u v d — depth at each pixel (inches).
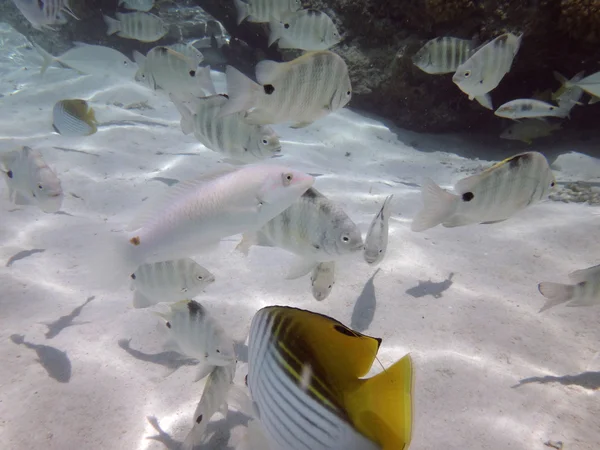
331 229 25.5
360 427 10.1
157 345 32.5
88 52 69.2
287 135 83.0
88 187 57.4
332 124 87.3
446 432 25.6
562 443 24.7
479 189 31.1
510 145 82.0
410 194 59.9
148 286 29.8
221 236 22.4
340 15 84.7
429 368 30.3
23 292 37.4
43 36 129.8
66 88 101.3
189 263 28.6
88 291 38.2
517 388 28.5
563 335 33.3
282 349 12.0
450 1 69.7
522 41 69.1
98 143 71.4
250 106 34.8
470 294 38.1
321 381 10.9
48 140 71.3
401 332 33.9
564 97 59.9
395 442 9.4
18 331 33.0
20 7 53.9
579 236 46.3
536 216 51.7
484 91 49.4
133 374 29.8
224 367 24.4
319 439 11.0
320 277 31.2
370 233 31.0
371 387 10.0
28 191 36.9
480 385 28.8
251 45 111.3
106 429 25.9
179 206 21.2
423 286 39.4
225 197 21.5
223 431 25.7
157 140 75.3
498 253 44.5
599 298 26.6
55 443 25.0
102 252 20.5
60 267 41.4
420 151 80.5
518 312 35.8
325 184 61.6
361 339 10.4
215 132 42.5
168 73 57.1
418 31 77.0
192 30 123.6
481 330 33.9
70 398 27.6
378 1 78.8
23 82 107.6
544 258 43.2
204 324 24.8
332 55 35.9
